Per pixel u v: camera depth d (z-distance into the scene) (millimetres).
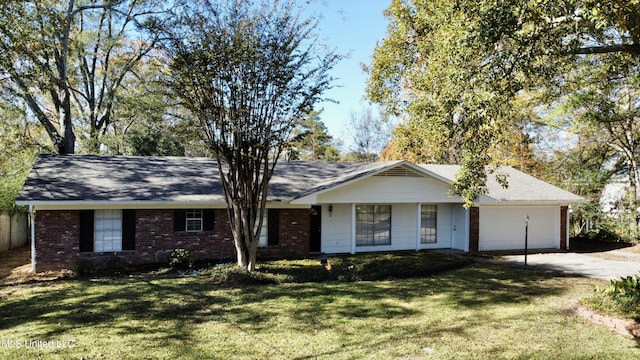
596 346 7613
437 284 12781
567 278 13898
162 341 7613
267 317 9188
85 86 27344
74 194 14688
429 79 11672
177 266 15078
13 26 15453
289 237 17750
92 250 15219
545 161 32750
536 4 7828
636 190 25453
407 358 6984
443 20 11320
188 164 19484
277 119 13422
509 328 8570
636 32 7484
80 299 10555
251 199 13766
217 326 8539
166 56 13227
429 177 19766
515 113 13578
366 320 9055
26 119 22828
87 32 24703
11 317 9031
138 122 33781
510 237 21797
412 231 20875
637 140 25219
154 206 15906
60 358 6758
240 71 12719
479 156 10195
